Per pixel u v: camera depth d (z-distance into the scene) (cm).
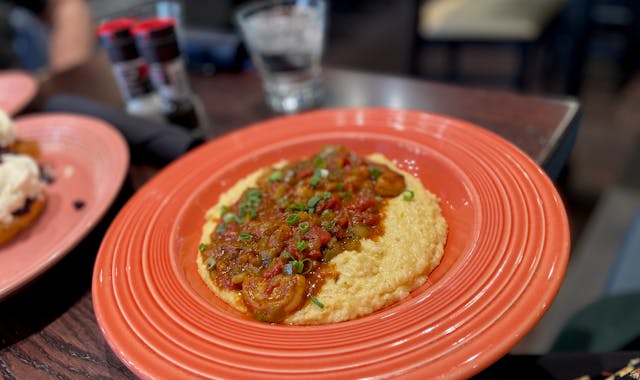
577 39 95
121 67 48
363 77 54
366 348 23
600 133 104
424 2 106
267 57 52
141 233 32
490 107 45
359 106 49
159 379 23
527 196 28
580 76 99
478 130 35
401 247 29
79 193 41
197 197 35
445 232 31
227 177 37
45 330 30
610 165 95
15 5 95
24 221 37
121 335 25
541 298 23
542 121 41
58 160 45
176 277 29
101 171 41
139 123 44
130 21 48
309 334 25
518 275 24
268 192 34
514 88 121
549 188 28
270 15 54
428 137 36
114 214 38
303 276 28
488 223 28
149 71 47
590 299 68
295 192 33
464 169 32
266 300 27
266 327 25
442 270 29
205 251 32
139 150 43
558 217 27
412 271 28
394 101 49
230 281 30
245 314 28
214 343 24
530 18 93
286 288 27
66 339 29
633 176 90
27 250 35
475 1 101
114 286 28
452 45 102
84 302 31
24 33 104
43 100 58
